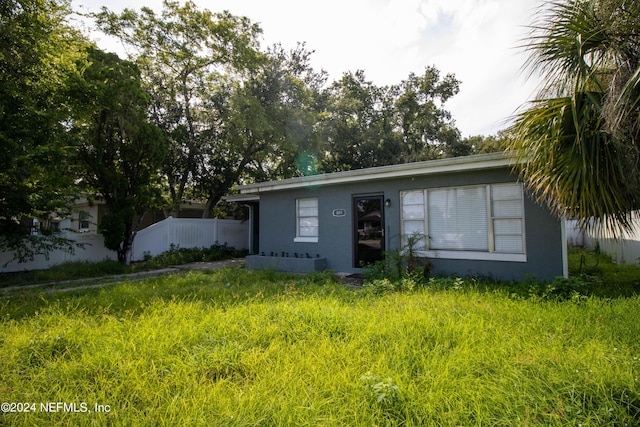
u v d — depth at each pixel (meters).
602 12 3.74
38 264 9.81
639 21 3.58
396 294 5.27
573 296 4.37
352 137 22.98
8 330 3.71
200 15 15.72
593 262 9.59
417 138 26.95
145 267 10.62
